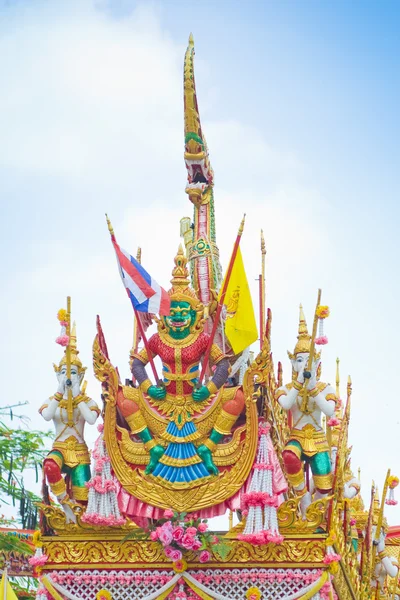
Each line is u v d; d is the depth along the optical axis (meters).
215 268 22.66
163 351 19.92
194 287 22.39
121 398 19.91
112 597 19.30
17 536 27.16
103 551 19.47
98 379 19.95
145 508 19.50
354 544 24.41
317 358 19.73
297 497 19.20
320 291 19.53
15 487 27.22
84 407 19.95
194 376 19.91
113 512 19.38
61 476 19.73
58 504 20.38
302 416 19.81
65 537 19.61
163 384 19.92
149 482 19.52
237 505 19.27
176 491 19.41
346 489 22.31
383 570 25.61
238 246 20.16
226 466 19.55
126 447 19.77
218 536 18.94
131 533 19.28
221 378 19.77
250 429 19.45
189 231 23.88
